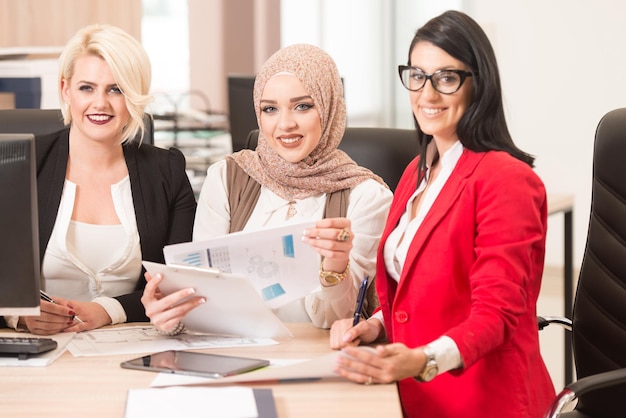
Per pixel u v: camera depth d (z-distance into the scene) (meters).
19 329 2.46
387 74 6.85
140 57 2.68
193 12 6.35
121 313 2.55
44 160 2.74
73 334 2.40
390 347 1.88
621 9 6.14
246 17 6.48
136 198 2.77
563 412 2.55
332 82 2.68
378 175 2.93
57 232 2.70
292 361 2.15
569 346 4.31
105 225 2.74
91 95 2.64
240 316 2.30
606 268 2.47
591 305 2.50
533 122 6.42
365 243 2.61
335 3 6.81
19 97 3.99
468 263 2.09
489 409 2.06
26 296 2.08
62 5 5.15
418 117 2.17
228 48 6.38
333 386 1.98
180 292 2.26
